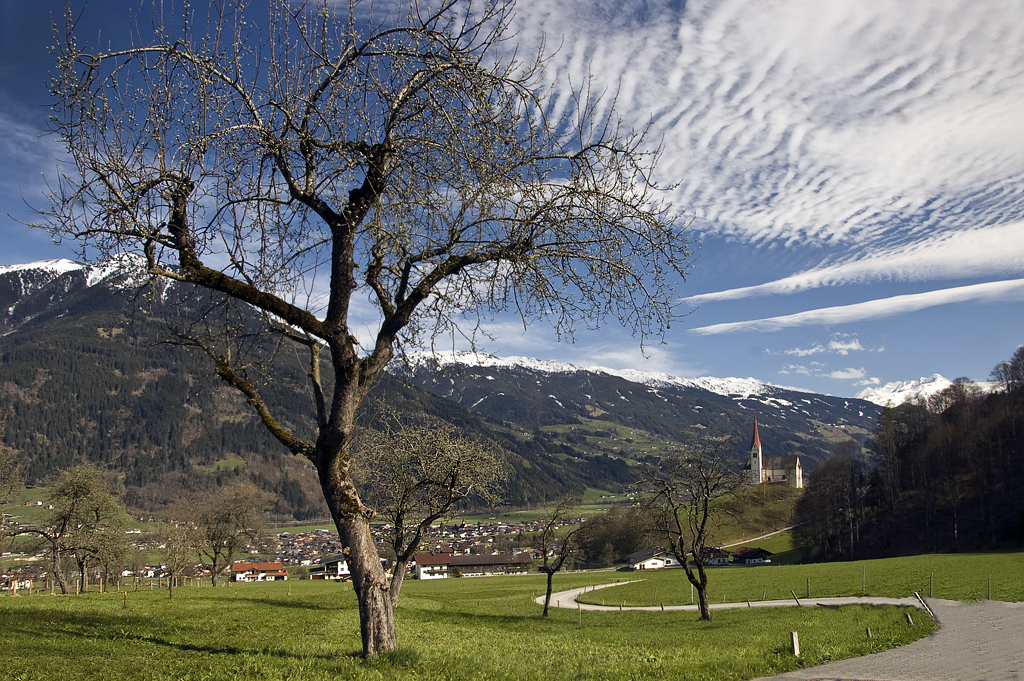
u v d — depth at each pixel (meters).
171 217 12.26
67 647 15.27
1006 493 102.06
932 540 103.56
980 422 117.06
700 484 37.94
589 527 49.78
